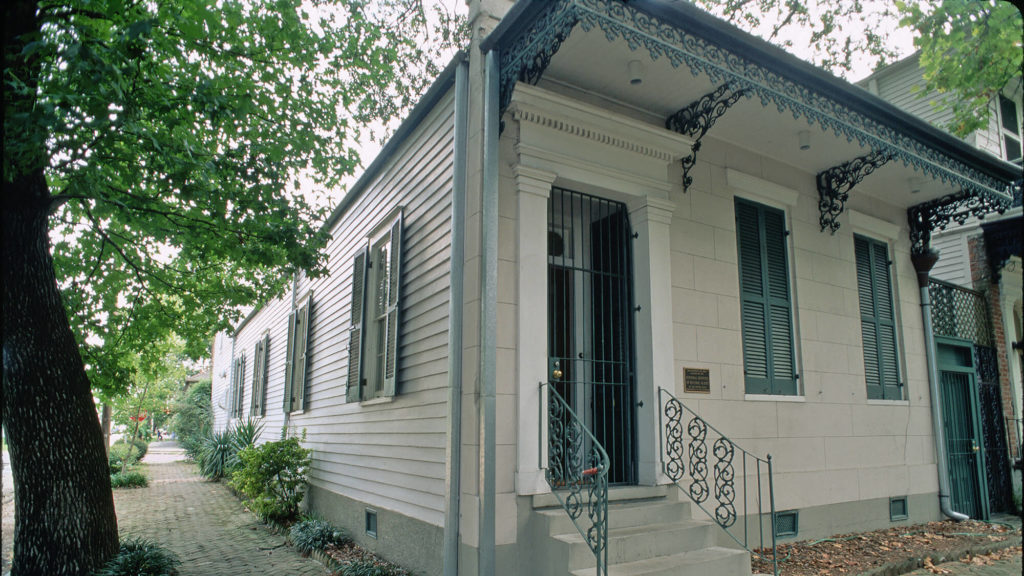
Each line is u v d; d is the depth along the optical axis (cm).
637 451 618
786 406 723
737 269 713
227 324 914
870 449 800
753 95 630
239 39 717
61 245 838
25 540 583
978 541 729
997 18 714
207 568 714
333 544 784
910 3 791
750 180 743
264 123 757
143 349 932
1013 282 1121
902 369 875
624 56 570
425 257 671
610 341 629
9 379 586
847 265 833
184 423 3216
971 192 854
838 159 783
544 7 507
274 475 1012
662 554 523
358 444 816
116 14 553
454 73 629
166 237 793
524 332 544
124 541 700
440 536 575
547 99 572
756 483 681
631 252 654
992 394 1026
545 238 570
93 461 617
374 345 801
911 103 1175
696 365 655
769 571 586
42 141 475
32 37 484
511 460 525
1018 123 1258
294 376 1171
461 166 594
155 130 662
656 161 657
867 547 688
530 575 516
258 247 750
